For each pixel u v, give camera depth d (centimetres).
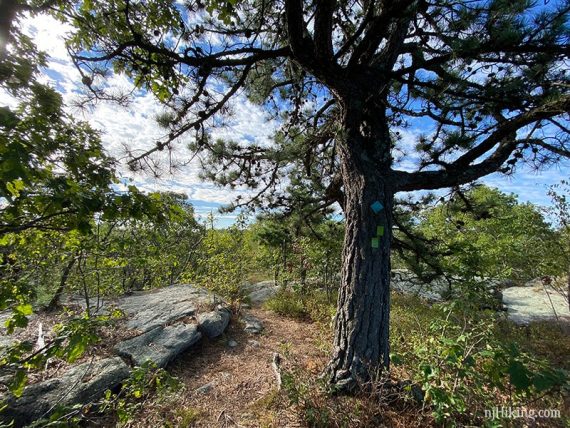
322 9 317
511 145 384
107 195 168
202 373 435
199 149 438
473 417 251
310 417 290
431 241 521
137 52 334
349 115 377
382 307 344
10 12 183
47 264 297
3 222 168
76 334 180
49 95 219
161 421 308
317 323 662
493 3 242
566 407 260
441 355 266
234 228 916
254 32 328
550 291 976
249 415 324
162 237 357
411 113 350
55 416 193
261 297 910
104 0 304
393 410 295
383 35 372
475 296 423
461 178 374
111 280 563
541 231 762
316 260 847
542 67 278
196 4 304
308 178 606
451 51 275
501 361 234
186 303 632
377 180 364
